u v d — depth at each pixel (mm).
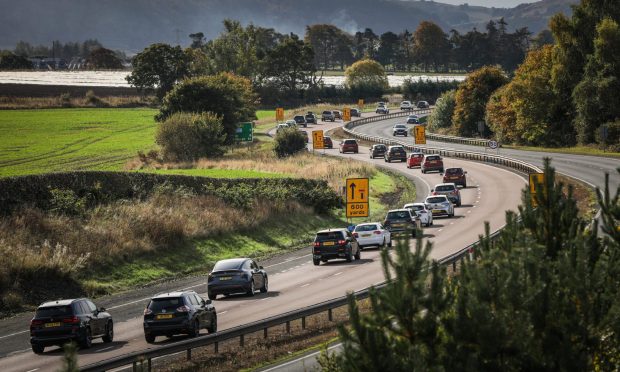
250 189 122375
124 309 67500
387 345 21594
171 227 94375
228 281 69000
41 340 50000
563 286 23766
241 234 104500
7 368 46594
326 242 86625
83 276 78312
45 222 85250
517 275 22594
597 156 169000
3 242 77312
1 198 86875
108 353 49094
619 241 28031
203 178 121125
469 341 21641
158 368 44219
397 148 194875
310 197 127000
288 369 42906
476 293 22562
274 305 64062
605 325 23219
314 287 71875
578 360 22109
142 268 84812
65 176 99250
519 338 21609
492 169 168500
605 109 193375
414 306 22047
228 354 47750
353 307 22062
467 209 121312
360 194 99188
